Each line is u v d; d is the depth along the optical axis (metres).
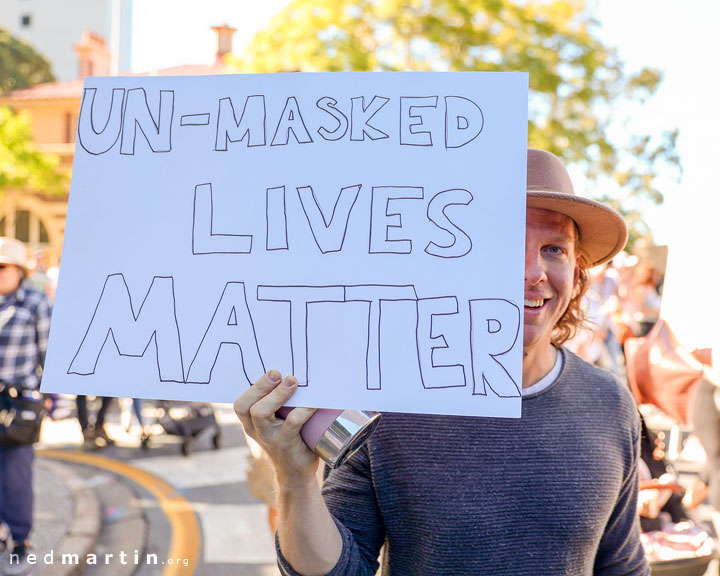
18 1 50.06
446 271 1.42
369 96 1.50
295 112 1.51
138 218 1.51
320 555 1.44
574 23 18.45
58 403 7.84
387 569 1.65
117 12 12.45
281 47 16.47
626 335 6.07
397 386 1.40
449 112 1.48
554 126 19.12
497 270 1.42
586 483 1.61
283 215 1.47
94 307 1.49
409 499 1.58
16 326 4.36
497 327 1.40
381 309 1.42
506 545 1.56
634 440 1.75
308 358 1.42
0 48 40.16
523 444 1.61
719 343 3.45
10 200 31.69
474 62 16.92
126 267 1.50
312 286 1.44
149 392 1.45
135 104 1.56
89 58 37.62
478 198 1.44
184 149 1.53
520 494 1.58
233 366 1.44
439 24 16.56
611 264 6.87
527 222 1.69
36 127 32.91
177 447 7.80
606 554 1.76
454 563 1.56
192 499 5.89
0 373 4.27
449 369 1.40
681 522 3.06
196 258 1.48
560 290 1.69
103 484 6.34
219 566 4.48
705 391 3.59
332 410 1.39
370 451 1.62
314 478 1.42
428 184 1.45
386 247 1.44
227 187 1.50
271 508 3.43
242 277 1.46
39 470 6.73
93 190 1.53
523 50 17.28
